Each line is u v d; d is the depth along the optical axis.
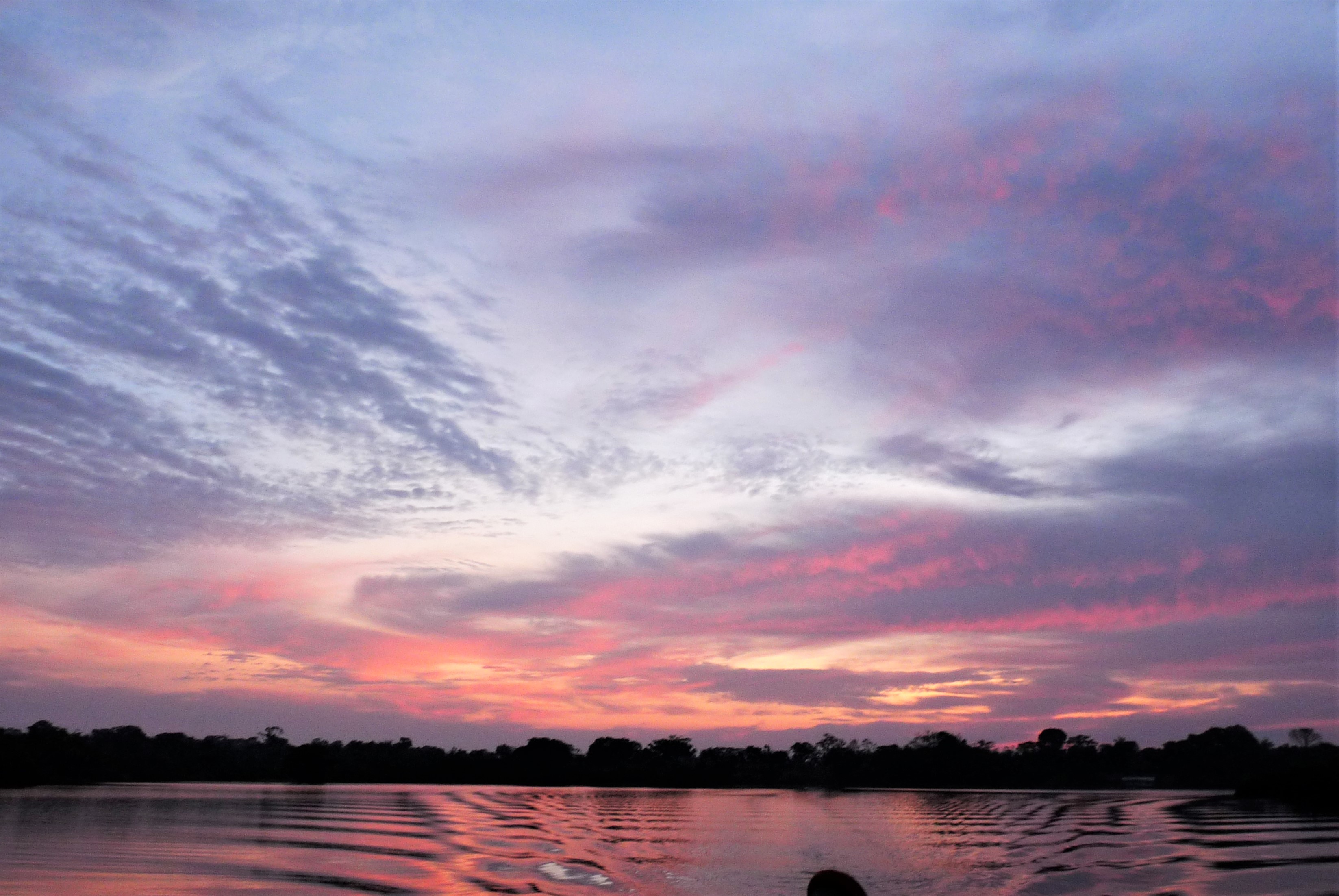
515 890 25.22
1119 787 139.00
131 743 155.75
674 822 54.94
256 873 26.55
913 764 163.25
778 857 34.91
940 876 29.20
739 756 175.62
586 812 64.62
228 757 152.88
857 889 13.91
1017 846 38.53
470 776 155.75
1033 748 163.12
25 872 25.56
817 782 164.62
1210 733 142.75
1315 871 28.62
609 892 25.59
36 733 113.50
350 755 159.12
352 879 25.91
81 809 56.09
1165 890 25.48
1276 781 83.38
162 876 25.27
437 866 29.52
